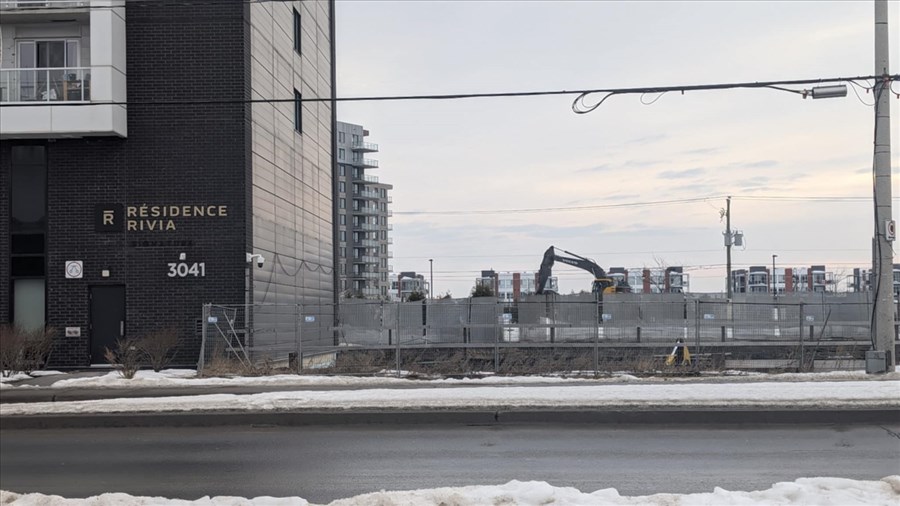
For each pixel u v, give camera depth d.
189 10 23.95
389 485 9.22
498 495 7.55
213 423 13.99
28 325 23.53
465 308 22.91
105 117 22.78
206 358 22.28
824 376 18.44
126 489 9.20
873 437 12.23
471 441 12.16
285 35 28.92
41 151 23.70
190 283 23.61
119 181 23.70
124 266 23.56
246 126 24.08
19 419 13.92
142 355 23.03
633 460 10.55
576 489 8.13
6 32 24.34
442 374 20.42
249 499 8.16
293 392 16.41
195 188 23.77
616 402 14.47
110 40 22.91
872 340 19.28
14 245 23.61
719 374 19.73
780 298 36.06
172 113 23.86
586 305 22.67
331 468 10.23
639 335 22.36
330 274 35.84
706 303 22.23
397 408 14.36
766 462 10.34
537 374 20.38
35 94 23.77
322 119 34.94
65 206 23.61
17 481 9.68
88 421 13.99
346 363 22.36
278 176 27.80
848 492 7.50
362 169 144.62
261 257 24.62
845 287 113.75
